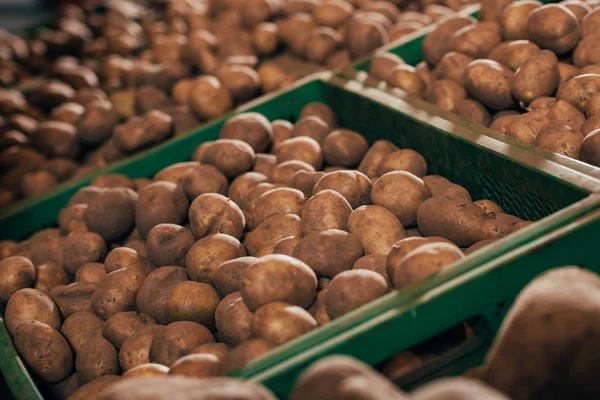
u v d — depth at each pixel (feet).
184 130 8.77
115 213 6.62
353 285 4.37
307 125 7.41
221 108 8.59
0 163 9.45
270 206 5.89
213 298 5.23
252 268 4.55
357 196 5.71
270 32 9.98
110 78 11.45
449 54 7.11
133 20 14.26
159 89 10.00
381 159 6.44
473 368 3.81
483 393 2.76
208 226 5.82
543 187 4.84
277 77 9.20
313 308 4.74
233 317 4.67
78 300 6.06
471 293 3.89
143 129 8.29
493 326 4.04
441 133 5.98
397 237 5.21
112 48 12.51
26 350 5.36
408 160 6.13
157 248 5.84
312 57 9.33
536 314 3.22
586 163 4.99
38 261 6.90
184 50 10.22
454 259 4.15
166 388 3.14
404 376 4.03
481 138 5.55
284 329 4.17
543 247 3.96
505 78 6.28
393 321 3.76
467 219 5.06
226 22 11.08
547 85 6.07
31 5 27.61
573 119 5.68
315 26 9.89
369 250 5.20
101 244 6.55
